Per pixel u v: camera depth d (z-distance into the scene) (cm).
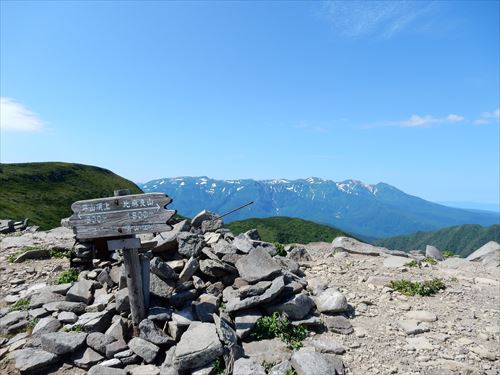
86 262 1420
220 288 1139
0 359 915
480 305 1238
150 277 1073
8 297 1259
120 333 940
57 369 882
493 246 1895
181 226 1338
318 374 778
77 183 14088
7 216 8606
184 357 816
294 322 1009
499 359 912
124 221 938
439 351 945
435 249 1933
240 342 935
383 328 1059
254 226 10019
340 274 1495
